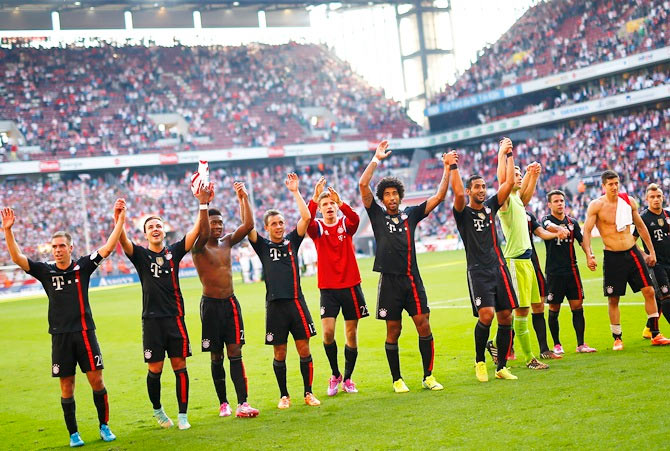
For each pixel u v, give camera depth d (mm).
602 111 45688
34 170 45906
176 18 55531
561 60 48969
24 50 52562
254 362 11758
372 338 12953
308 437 6621
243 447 6508
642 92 43625
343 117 56000
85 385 11117
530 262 9234
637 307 13039
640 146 43875
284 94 56469
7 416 9320
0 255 43438
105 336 16812
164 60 55594
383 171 55219
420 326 8422
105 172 49625
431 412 7066
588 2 49938
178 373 7875
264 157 50875
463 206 8445
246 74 56781
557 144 48438
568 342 10586
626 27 46750
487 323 8359
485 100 51562
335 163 55094
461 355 10539
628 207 9445
